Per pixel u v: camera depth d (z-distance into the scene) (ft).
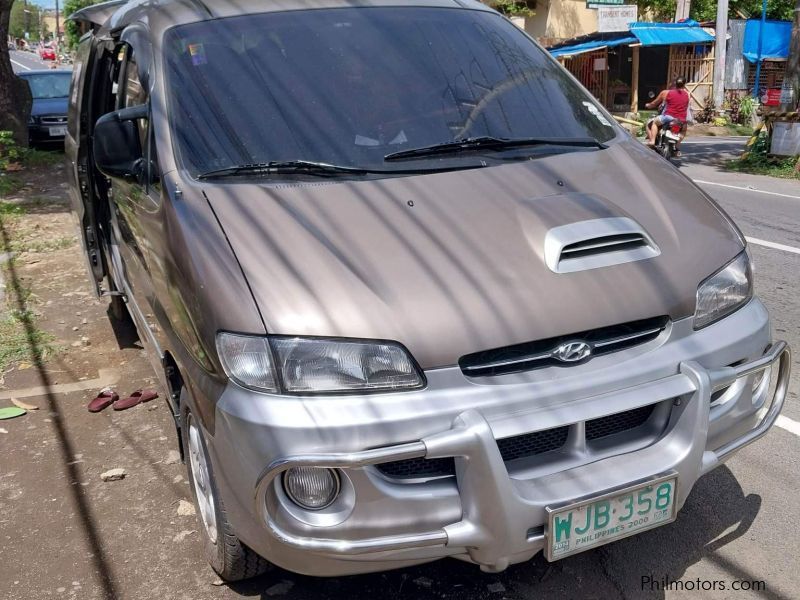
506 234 8.75
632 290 8.48
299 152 9.93
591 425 8.45
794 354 16.10
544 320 8.03
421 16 12.14
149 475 12.28
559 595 9.37
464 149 10.40
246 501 7.84
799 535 10.33
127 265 13.78
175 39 11.15
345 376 7.62
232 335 7.86
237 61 10.82
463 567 9.90
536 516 7.72
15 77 43.29
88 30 17.90
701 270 9.04
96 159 10.59
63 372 16.40
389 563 7.82
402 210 8.95
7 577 10.02
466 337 7.78
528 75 12.00
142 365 16.62
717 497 11.21
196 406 8.77
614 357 8.38
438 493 7.66
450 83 11.24
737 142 62.28
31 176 39.88
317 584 9.68
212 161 9.79
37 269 23.71
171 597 9.54
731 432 9.12
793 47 44.11
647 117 77.36
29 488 12.05
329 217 8.75
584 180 10.02
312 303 7.80
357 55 11.19
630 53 86.17
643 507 8.20
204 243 8.54
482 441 7.44
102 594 9.64
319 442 7.42
